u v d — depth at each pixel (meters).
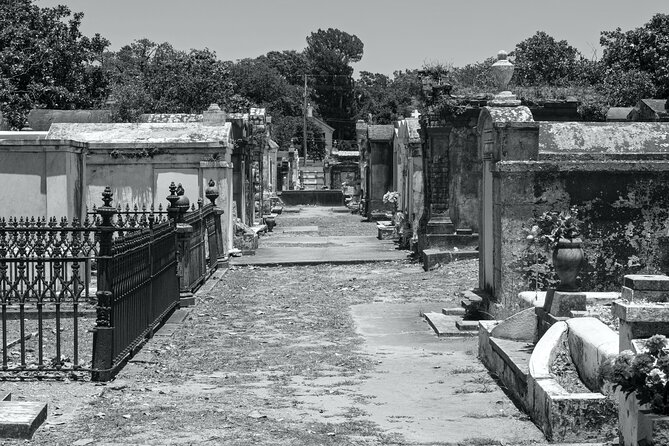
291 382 10.84
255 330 14.79
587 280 13.92
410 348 13.26
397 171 35.62
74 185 16.97
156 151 23.62
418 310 16.91
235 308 17.12
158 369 11.41
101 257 10.52
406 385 10.66
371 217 46.88
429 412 9.34
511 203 13.76
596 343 8.62
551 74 46.31
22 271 11.64
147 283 13.16
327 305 17.75
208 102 52.44
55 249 14.12
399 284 20.70
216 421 8.81
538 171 13.70
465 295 15.73
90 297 15.41
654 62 43.06
